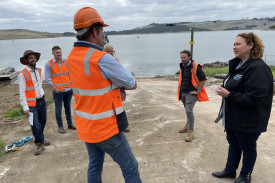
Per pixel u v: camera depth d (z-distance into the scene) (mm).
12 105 9586
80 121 2146
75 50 2088
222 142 4422
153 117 6223
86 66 1935
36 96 4203
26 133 5422
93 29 2012
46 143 4621
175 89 11352
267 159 3678
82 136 2156
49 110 7379
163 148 4246
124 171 2213
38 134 4227
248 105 2559
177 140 4594
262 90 2428
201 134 4859
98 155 2307
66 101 5355
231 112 2750
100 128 2025
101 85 1952
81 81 2012
